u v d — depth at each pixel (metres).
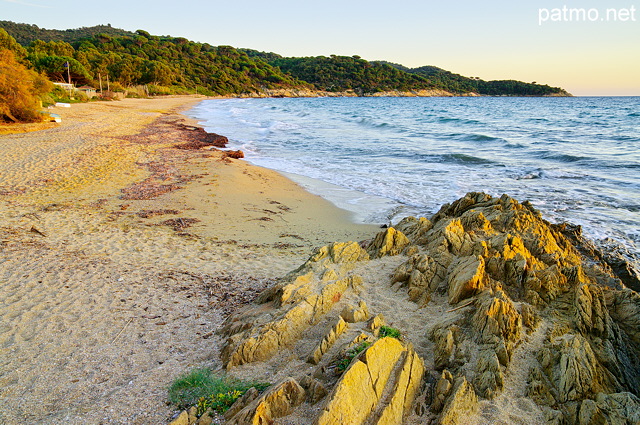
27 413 4.67
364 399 4.04
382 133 37.56
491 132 38.09
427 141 32.06
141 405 4.74
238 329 6.14
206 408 4.54
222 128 40.47
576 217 13.03
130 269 9.03
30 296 7.59
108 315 7.04
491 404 4.42
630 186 16.89
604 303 6.04
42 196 14.22
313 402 4.27
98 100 69.75
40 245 10.00
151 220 12.55
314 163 23.33
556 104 116.25
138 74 103.19
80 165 19.06
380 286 6.77
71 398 4.94
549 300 6.09
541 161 23.11
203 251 10.43
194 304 7.60
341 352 4.83
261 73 165.38
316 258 7.72
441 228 7.70
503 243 6.82
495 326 5.20
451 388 4.43
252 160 24.12
